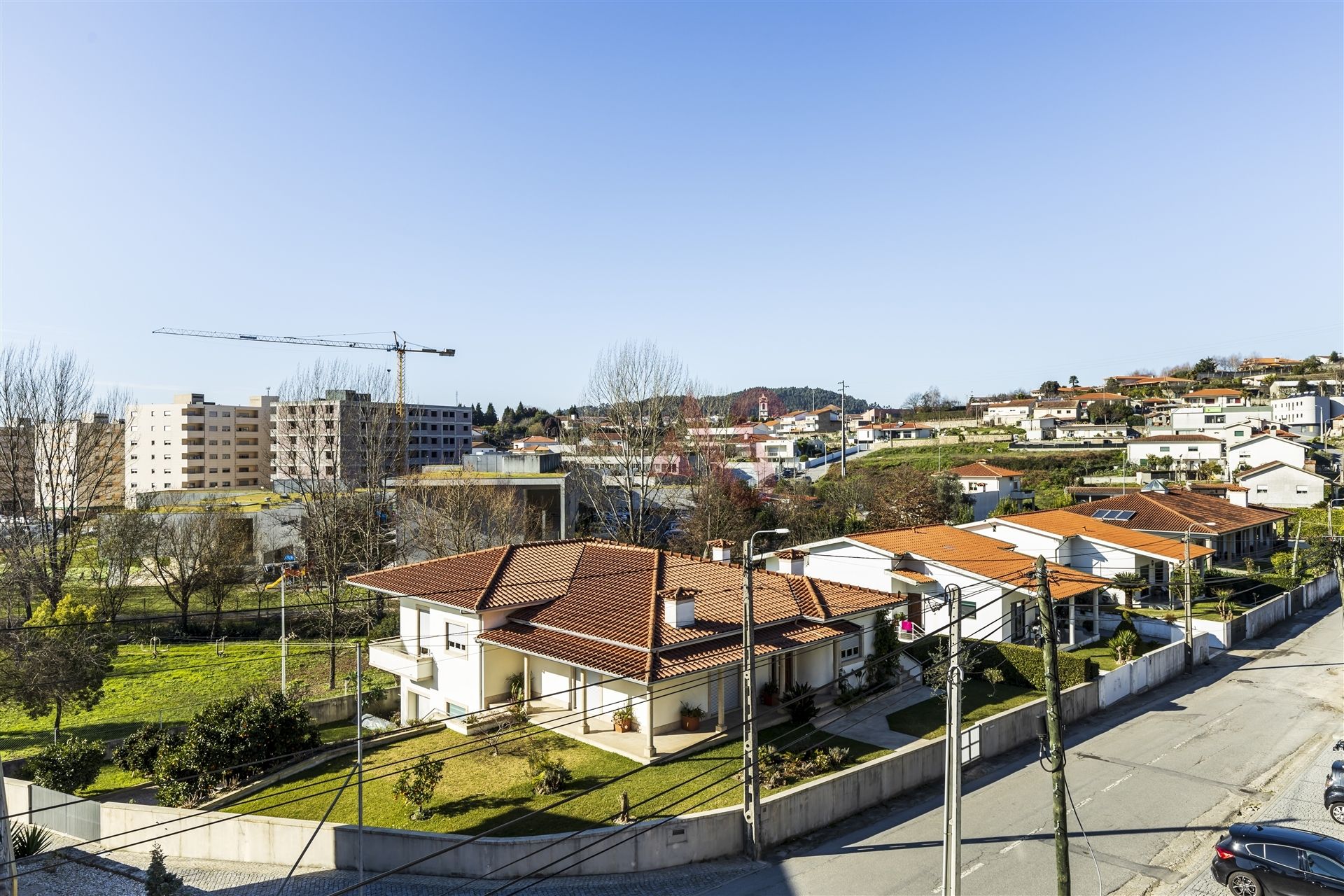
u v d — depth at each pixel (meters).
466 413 139.62
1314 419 121.94
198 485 114.81
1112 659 37.59
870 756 26.19
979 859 20.91
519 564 34.22
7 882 20.02
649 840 20.62
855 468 111.00
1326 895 17.83
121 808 24.08
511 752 26.92
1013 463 111.31
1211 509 60.28
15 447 56.66
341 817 23.44
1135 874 20.14
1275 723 30.83
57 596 51.94
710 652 27.11
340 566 53.69
